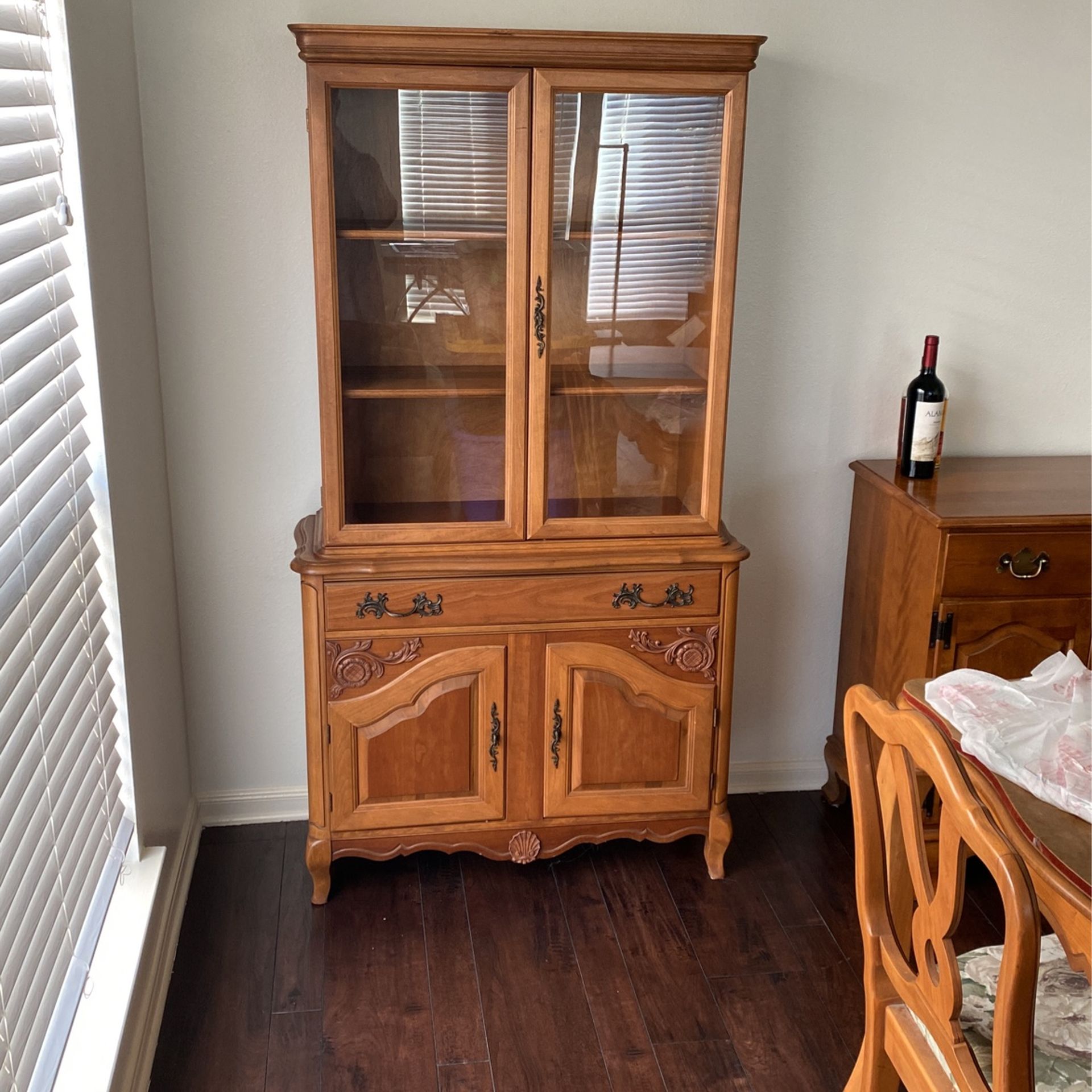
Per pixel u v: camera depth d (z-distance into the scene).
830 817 3.03
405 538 2.44
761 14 2.62
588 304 2.40
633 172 2.33
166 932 2.39
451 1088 2.11
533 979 2.39
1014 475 2.81
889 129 2.73
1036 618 2.59
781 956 2.47
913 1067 1.64
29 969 1.56
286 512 2.79
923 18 2.67
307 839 2.84
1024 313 2.90
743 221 2.74
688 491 2.54
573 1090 2.11
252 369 2.68
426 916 2.59
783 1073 2.16
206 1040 2.21
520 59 2.21
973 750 1.70
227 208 2.58
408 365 2.38
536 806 2.63
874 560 2.82
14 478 1.56
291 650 2.89
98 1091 1.73
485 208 2.31
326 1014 2.29
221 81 2.50
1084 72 2.75
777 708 3.11
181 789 2.76
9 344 1.62
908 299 2.85
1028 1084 1.35
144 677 2.37
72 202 1.92
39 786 1.65
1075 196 2.84
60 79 1.88
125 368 2.27
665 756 2.64
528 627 2.50
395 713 2.53
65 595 1.84
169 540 2.71
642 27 2.58
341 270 2.32
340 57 2.17
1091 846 1.52
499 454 2.45
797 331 2.83
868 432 2.94
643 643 2.55
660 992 2.36
